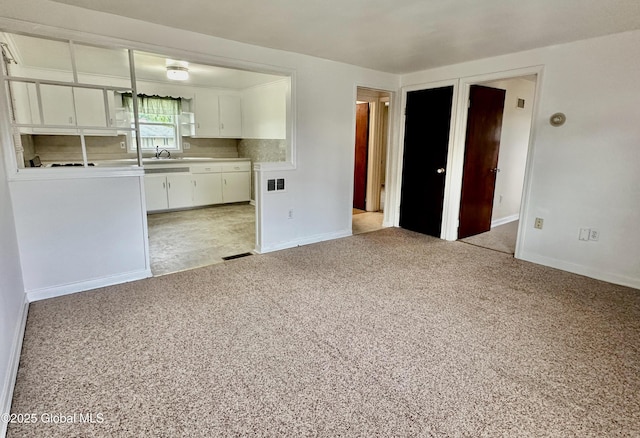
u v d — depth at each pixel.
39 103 2.64
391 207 5.34
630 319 2.58
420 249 4.23
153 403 1.72
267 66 3.67
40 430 1.55
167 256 3.91
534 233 3.78
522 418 1.66
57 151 5.28
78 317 2.52
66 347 2.16
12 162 2.55
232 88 6.68
